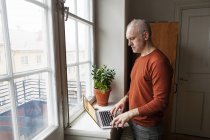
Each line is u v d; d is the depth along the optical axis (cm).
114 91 202
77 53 159
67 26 139
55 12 113
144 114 119
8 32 80
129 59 231
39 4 103
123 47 193
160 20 257
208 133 264
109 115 149
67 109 132
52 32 110
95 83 177
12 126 85
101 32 196
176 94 270
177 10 249
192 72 261
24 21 93
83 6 173
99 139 128
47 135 108
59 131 122
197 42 253
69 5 141
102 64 201
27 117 98
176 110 274
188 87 265
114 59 197
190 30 253
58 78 118
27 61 96
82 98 168
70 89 150
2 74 79
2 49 79
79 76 166
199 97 262
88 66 189
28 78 96
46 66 112
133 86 139
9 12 82
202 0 237
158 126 135
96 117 142
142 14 262
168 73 119
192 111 268
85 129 129
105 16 192
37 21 104
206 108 261
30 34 98
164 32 211
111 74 180
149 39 130
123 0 186
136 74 135
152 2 256
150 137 135
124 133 151
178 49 260
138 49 132
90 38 189
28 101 98
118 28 191
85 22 171
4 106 81
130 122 149
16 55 87
